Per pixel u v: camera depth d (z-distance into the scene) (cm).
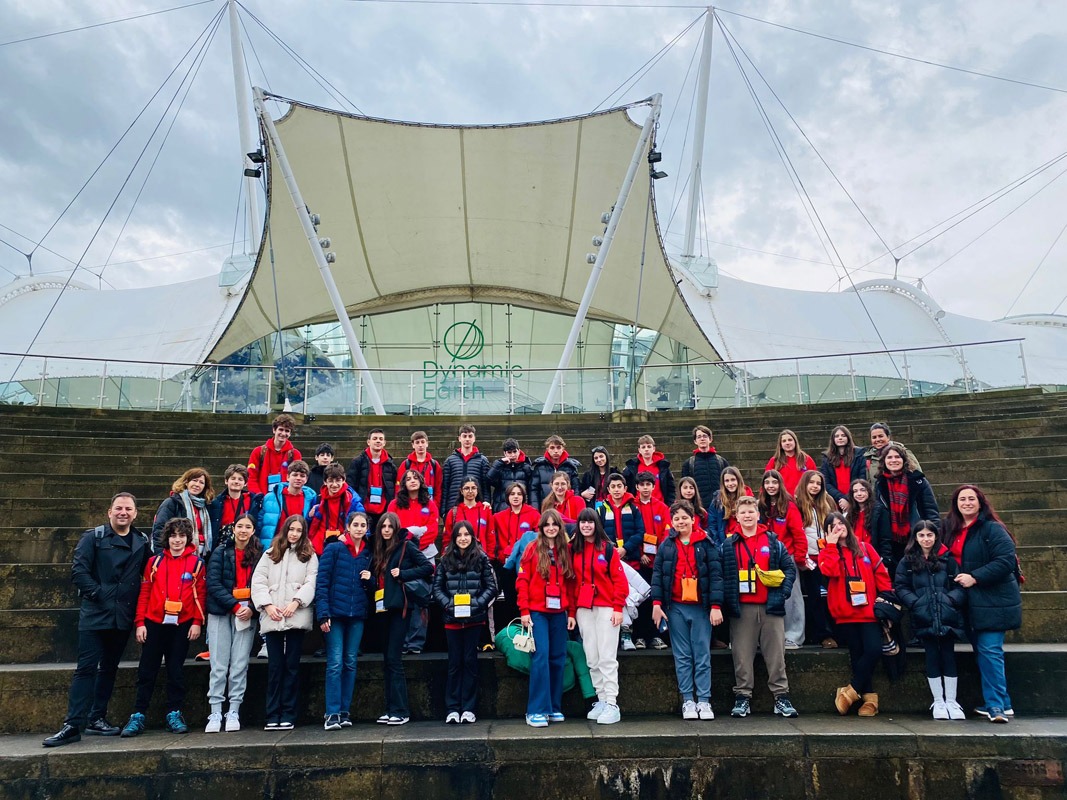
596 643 684
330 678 661
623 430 1459
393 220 2217
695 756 603
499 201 2183
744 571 681
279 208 1975
